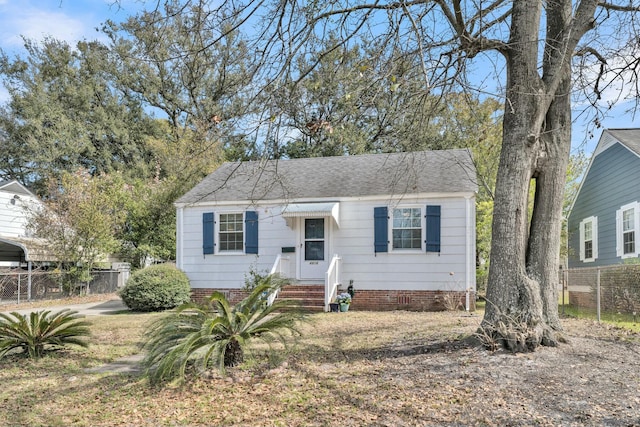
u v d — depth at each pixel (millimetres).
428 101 8188
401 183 14969
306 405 5219
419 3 6758
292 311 7504
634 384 5477
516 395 5223
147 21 6301
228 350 6848
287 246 15602
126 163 36344
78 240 20594
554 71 7473
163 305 14914
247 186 16547
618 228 15898
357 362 6969
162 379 6270
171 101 30953
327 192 15344
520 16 7145
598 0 7730
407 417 4762
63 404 5562
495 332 7148
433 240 14273
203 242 16203
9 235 22484
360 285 14883
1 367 7336
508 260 7258
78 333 8352
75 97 35219
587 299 13656
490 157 16219
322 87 7266
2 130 33938
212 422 4848
